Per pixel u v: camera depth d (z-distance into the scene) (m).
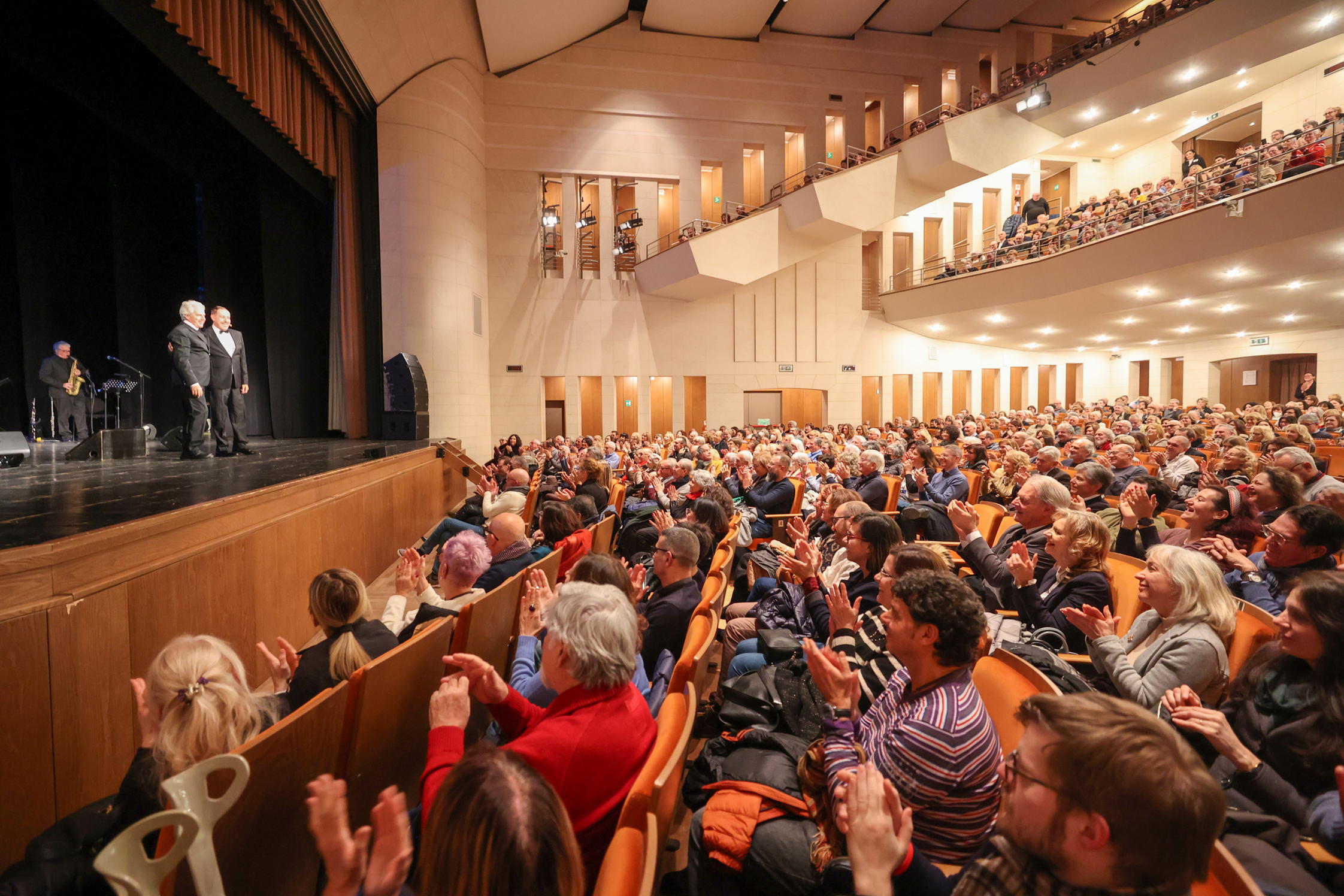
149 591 2.69
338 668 1.98
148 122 9.17
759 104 18.48
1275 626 2.07
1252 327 16.89
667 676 2.44
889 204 17.38
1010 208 21.33
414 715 2.00
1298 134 12.03
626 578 2.58
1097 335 19.38
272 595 3.89
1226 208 12.20
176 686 1.44
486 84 16.67
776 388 19.44
